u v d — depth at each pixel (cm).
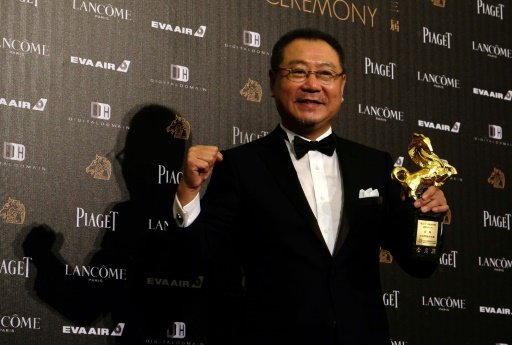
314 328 312
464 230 467
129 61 396
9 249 363
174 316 388
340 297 317
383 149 452
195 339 390
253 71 423
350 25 453
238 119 417
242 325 320
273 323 314
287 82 343
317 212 335
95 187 382
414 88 465
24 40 377
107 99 389
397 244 338
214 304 387
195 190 317
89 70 388
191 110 407
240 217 331
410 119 461
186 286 391
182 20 410
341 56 351
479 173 476
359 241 327
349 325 315
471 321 461
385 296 441
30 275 365
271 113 425
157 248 390
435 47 475
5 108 370
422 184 334
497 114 488
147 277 387
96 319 375
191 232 318
